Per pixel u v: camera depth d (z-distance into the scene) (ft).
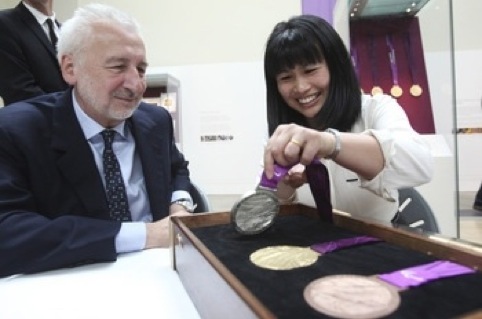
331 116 3.21
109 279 1.98
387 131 2.48
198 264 1.56
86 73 2.89
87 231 2.28
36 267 2.12
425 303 1.07
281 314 1.02
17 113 2.88
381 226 1.76
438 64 4.69
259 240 1.85
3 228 2.19
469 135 5.26
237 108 7.28
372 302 1.08
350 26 5.39
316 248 1.65
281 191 2.49
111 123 3.17
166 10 7.47
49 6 5.23
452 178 4.05
